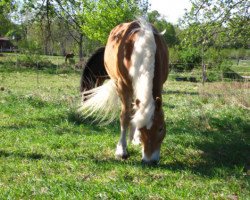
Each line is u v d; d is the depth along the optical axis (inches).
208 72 722.2
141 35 157.3
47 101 300.5
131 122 149.4
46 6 265.9
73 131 213.5
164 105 313.1
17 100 303.6
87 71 231.0
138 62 153.4
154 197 121.8
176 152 177.6
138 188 127.1
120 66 166.4
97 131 215.2
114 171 149.1
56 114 246.7
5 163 156.9
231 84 418.3
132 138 168.2
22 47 965.8
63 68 839.7
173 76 748.0
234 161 169.0
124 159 165.9
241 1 229.6
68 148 182.2
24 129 213.6
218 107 295.9
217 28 235.6
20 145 182.2
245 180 140.4
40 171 147.7
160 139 150.9
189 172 149.3
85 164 156.8
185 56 838.5
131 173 146.0
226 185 136.0
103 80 235.1
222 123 230.8
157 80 152.7
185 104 319.6
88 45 969.5
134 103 153.5
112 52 181.3
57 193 123.8
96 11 664.4
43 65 889.5
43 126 222.2
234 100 309.6
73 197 119.9
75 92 422.6
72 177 141.3
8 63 882.1
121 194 121.9
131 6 681.6
